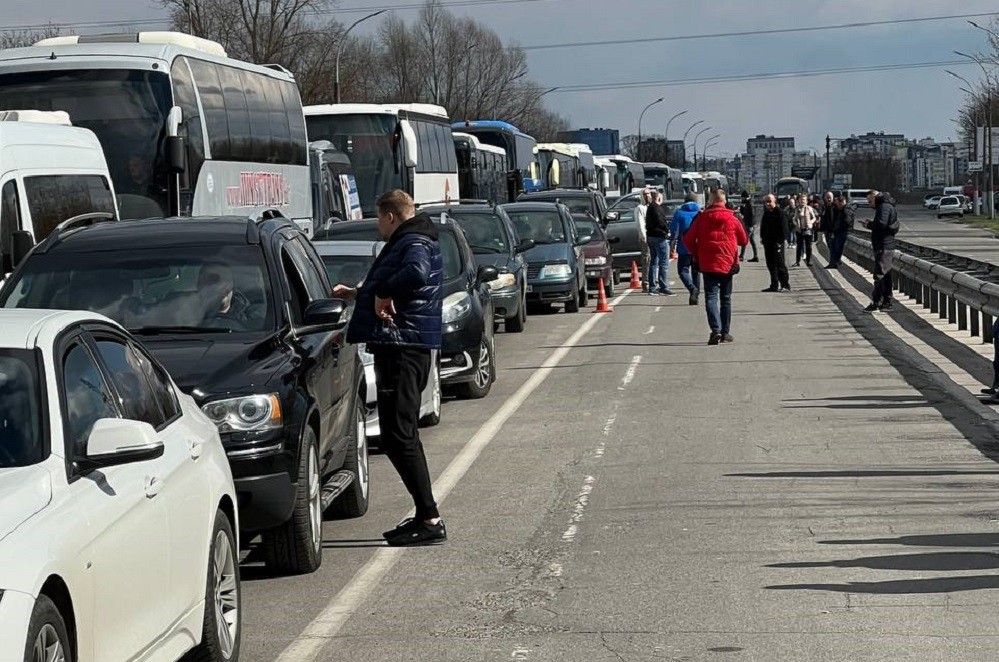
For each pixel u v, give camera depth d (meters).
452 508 17.86
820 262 85.06
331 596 13.81
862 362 32.09
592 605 13.01
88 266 16.27
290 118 45.59
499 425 24.62
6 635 7.56
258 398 13.95
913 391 27.00
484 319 28.16
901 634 11.73
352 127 58.47
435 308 16.14
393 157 58.41
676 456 20.84
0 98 35.44
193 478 10.90
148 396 11.09
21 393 9.40
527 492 18.64
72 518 8.63
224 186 38.59
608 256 55.62
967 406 24.88
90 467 9.20
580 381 30.42
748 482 18.64
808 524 16.00
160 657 9.86
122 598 9.13
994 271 38.72
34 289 16.02
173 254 16.41
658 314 48.25
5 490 8.49
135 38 37.84
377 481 20.33
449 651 11.76
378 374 16.08
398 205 16.28
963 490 17.67
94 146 27.22
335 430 16.45
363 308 16.11
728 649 11.47
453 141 71.81
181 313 15.76
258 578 14.67
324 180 52.72
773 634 11.84
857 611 12.47
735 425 23.61
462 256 29.08
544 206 51.44
